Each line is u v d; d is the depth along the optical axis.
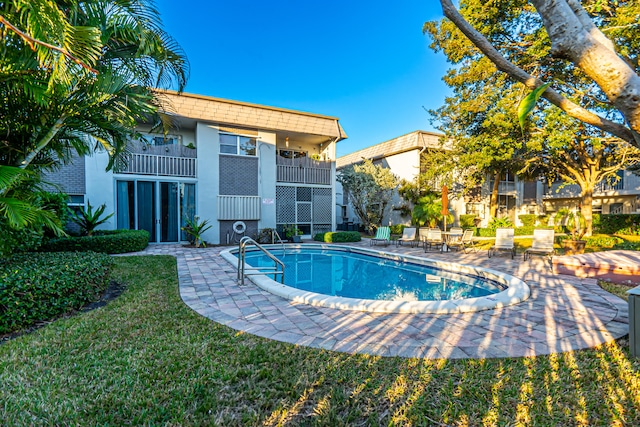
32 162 5.25
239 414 2.20
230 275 6.88
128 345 3.26
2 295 3.55
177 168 13.38
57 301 4.11
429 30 12.35
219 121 13.83
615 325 3.85
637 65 7.44
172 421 2.11
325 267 10.49
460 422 2.13
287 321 4.00
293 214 16.27
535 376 2.67
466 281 8.11
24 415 2.17
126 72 4.83
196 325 3.83
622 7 7.10
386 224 21.09
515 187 23.83
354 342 3.35
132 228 12.60
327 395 2.41
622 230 18.77
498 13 9.69
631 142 1.15
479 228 19.84
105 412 2.21
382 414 2.21
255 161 14.92
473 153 13.16
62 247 9.01
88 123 4.93
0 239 4.26
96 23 4.21
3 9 3.27
